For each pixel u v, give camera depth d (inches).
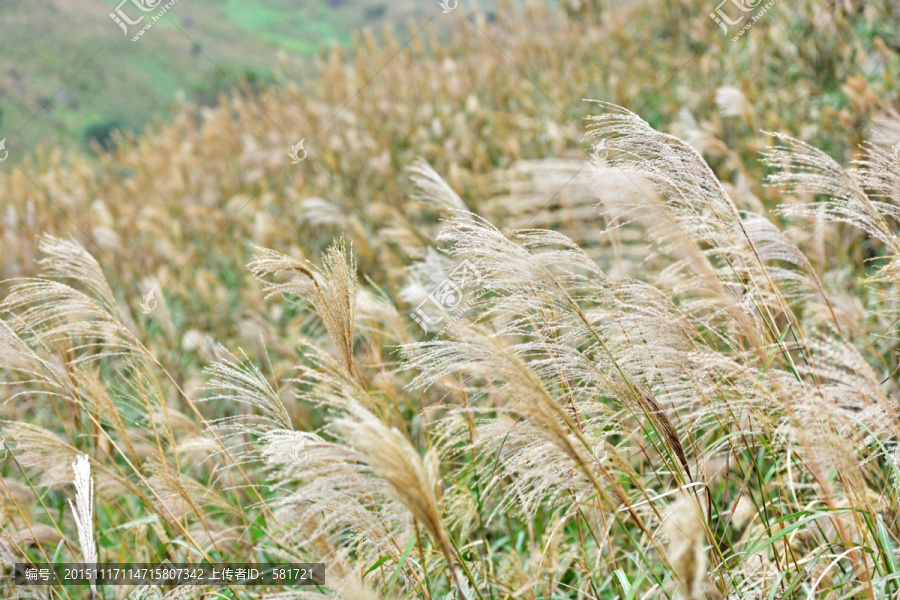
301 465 74.5
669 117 281.3
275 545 120.6
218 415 174.1
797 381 78.2
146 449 126.7
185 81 770.8
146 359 109.5
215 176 347.3
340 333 91.1
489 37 389.1
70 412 140.6
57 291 104.3
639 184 87.0
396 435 65.2
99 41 806.5
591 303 105.7
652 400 82.0
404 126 333.7
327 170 309.4
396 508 84.6
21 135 627.5
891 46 219.9
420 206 245.1
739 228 88.7
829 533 90.3
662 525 81.1
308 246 267.6
